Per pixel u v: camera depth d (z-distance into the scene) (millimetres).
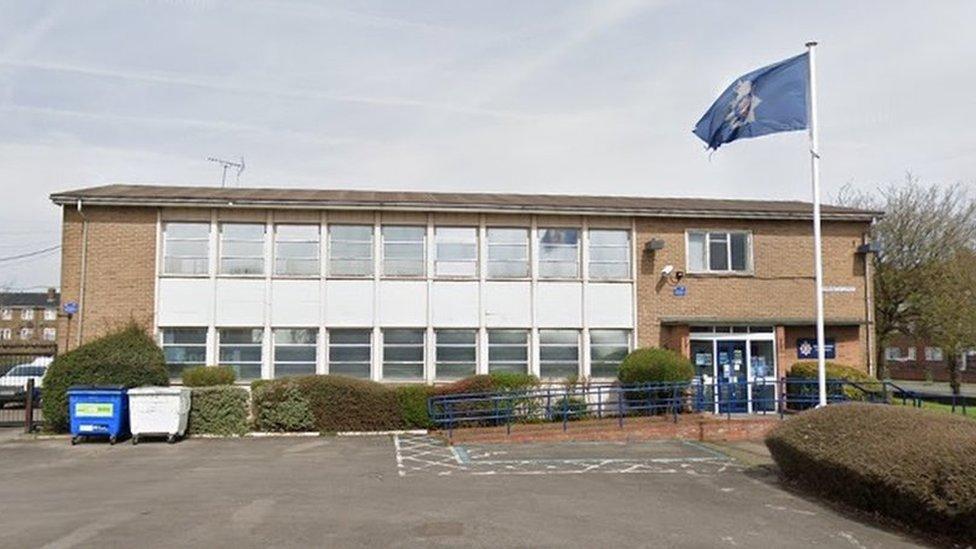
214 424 18234
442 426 18969
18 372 26781
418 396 19141
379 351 21281
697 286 22328
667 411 20031
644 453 15188
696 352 22094
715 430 17500
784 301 22516
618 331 22125
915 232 33688
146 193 21562
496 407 19141
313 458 14727
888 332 34031
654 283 22219
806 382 19016
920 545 8367
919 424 9781
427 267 21656
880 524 9266
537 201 23156
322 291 21266
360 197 22281
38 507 10156
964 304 30891
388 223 21703
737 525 9188
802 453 11102
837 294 22672
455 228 21922
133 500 10594
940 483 8391
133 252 20734
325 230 21469
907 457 8969
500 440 17000
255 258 21219
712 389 21172
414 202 21453
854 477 9867
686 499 10711
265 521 9258
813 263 22703
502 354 21734
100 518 9430
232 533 8664
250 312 21000
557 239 22234
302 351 21156
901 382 55281
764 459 14320
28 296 84750
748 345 22219
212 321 20844
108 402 16969
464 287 21734
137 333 19141
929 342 33688
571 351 21953
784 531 8914
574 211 21844
